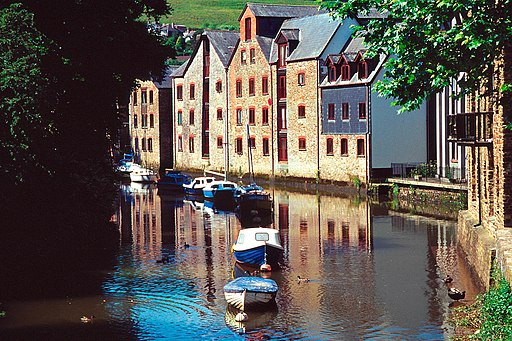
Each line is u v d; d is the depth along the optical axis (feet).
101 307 123.54
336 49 309.42
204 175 364.99
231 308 123.13
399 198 258.37
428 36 100.63
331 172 301.84
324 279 142.00
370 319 116.37
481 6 98.78
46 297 129.18
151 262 156.56
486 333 100.58
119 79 175.73
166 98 419.33
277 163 333.83
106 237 187.21
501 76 122.11
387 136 284.00
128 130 456.45
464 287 132.57
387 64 103.81
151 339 108.78
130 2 171.42
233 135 362.12
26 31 142.82
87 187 167.63
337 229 200.13
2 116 134.31
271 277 144.25
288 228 204.23
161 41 179.83
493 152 136.98
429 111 283.79
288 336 109.60
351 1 104.68
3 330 112.47
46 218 159.74
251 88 347.77
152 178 360.69
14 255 153.69
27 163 136.56
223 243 179.52
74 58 156.25
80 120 175.94
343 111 293.84
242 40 352.69
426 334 108.27
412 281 138.82
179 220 222.28
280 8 350.43
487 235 136.15
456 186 226.79
